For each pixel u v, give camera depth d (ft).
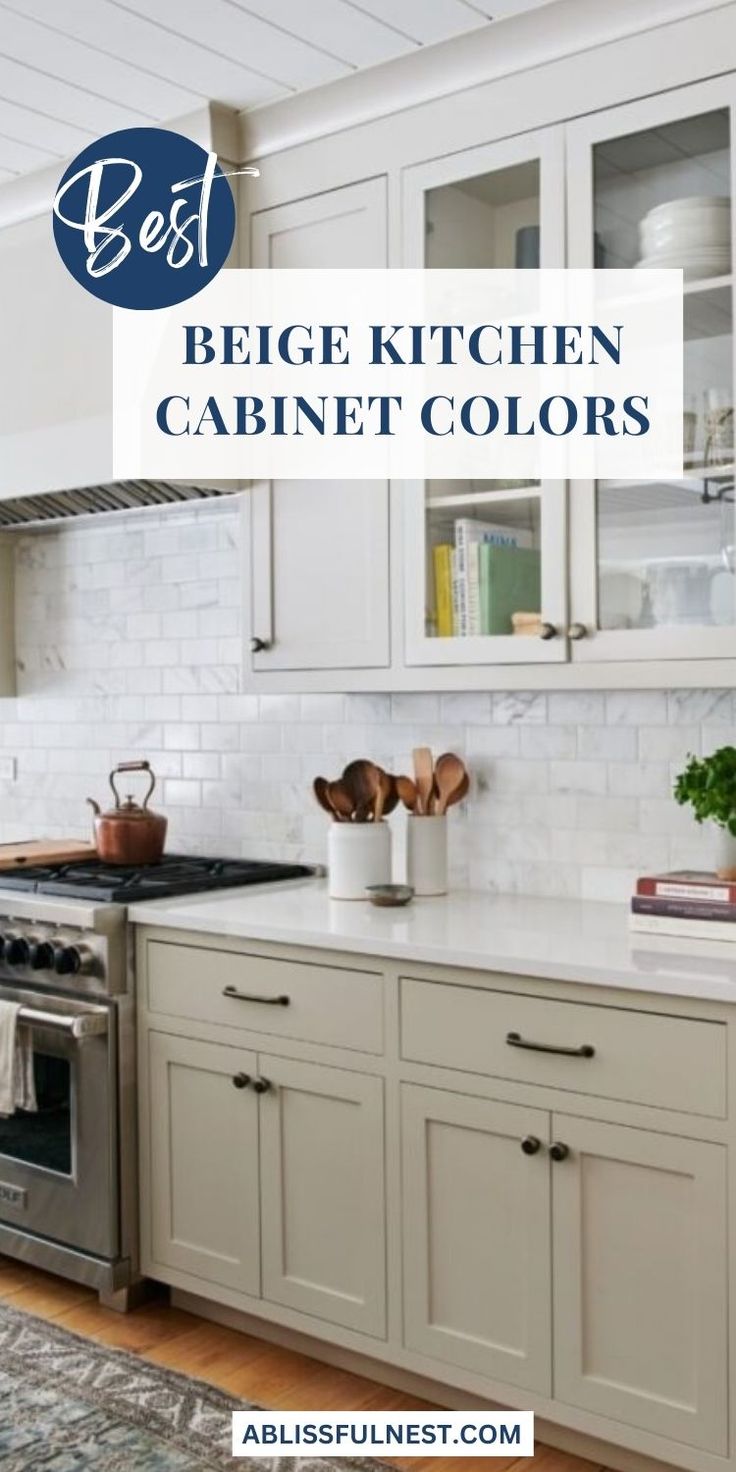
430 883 10.19
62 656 13.57
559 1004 7.60
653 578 8.39
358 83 9.57
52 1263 10.19
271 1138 9.02
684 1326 7.21
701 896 8.18
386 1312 8.44
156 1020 9.69
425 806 10.30
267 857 11.91
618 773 9.76
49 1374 9.04
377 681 9.75
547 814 10.13
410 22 8.81
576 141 8.62
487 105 9.04
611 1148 7.42
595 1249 7.54
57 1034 10.01
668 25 8.20
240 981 9.14
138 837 11.48
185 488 10.82
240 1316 9.65
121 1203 9.82
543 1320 7.74
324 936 8.57
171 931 9.55
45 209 11.37
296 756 11.68
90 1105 9.85
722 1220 7.02
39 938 10.14
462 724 10.58
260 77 9.63
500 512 9.07
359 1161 8.56
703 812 8.23
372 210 9.66
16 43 9.04
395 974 8.31
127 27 8.84
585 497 8.64
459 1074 8.04
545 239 8.79
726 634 8.04
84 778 13.42
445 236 9.30
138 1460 8.05
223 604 12.13
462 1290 8.09
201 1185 9.48
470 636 9.22
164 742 12.68
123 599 12.98
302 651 10.18
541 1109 7.70
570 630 8.64
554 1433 8.13
